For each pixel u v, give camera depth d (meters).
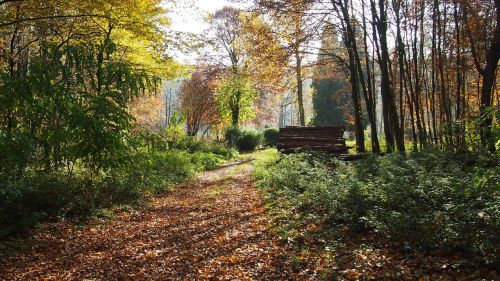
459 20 15.03
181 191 14.14
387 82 15.40
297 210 9.31
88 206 9.64
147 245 7.65
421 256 5.59
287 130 19.47
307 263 5.98
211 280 5.77
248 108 38.47
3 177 7.93
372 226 6.95
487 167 8.33
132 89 9.78
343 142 17.75
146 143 17.08
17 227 7.63
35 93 8.50
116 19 12.77
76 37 14.52
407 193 7.64
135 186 12.01
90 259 6.84
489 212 5.57
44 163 9.49
